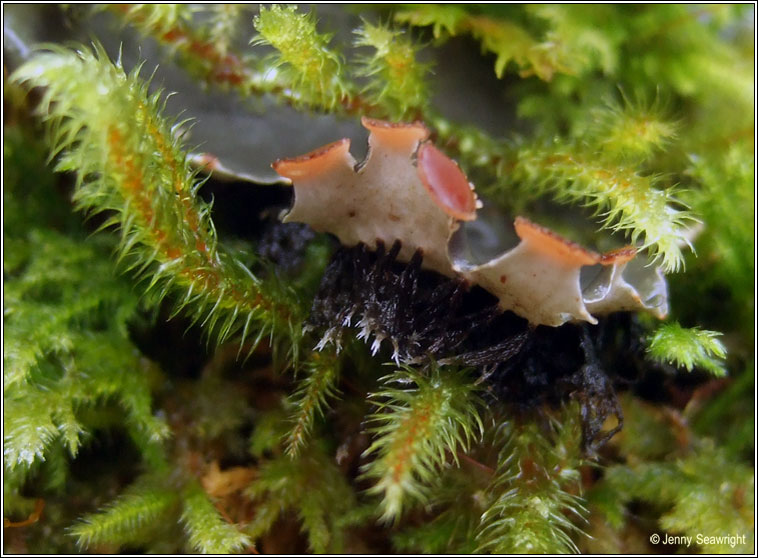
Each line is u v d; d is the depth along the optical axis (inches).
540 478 2.4
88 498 2.7
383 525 2.6
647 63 2.7
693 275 2.6
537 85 2.7
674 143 2.6
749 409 2.6
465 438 2.5
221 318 2.6
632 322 2.5
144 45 2.6
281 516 2.7
